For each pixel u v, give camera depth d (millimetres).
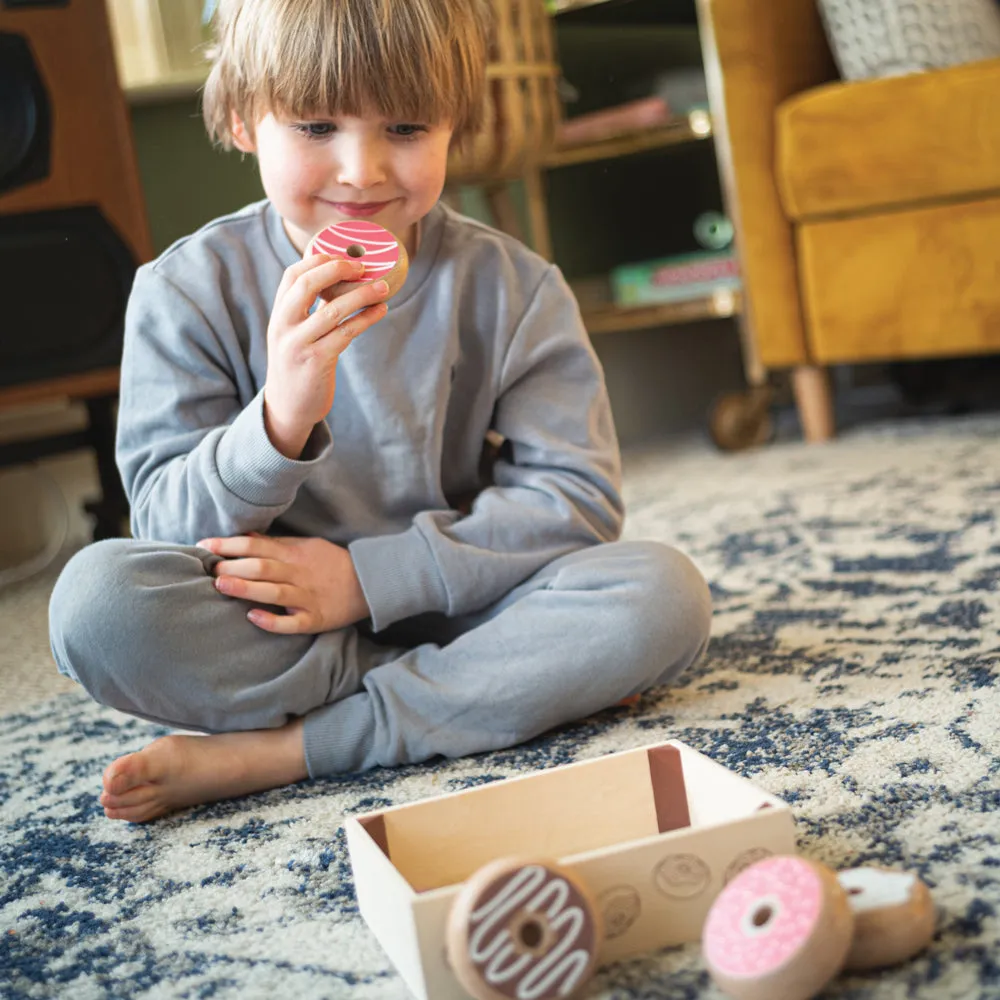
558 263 2617
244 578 917
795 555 1445
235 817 869
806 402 2246
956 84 1905
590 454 1050
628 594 933
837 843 696
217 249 1026
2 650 1482
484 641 937
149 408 999
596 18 2525
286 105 914
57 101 1771
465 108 1002
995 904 606
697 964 592
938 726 852
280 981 626
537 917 552
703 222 2727
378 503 1019
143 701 897
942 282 2010
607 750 900
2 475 2123
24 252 1753
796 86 2188
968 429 2125
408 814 697
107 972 661
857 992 552
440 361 1020
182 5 2309
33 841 870
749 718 928
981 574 1247
